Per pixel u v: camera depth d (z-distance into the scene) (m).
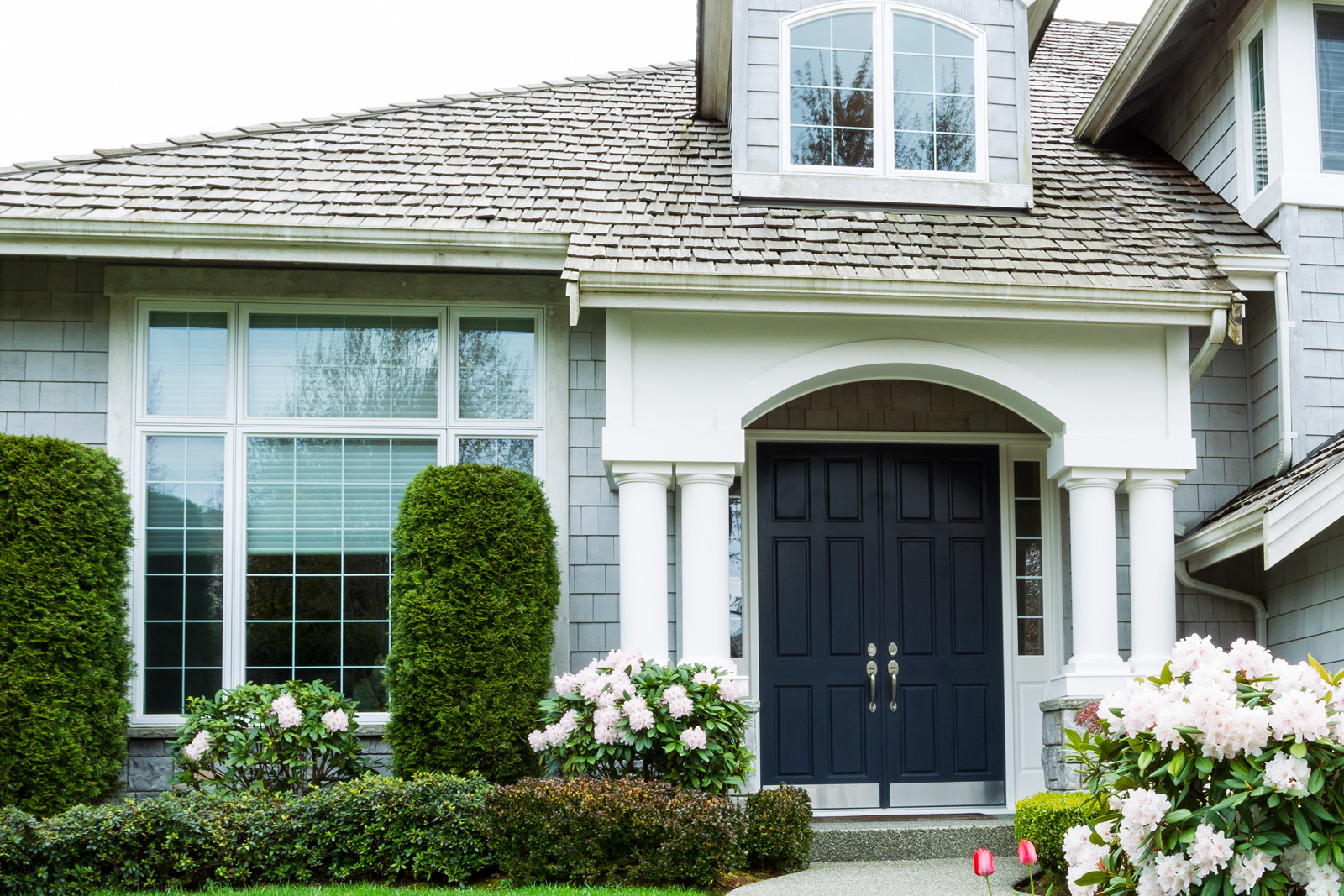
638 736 6.39
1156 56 9.10
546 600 7.13
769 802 6.52
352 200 7.70
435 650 6.82
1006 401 7.73
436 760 6.74
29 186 7.59
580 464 7.94
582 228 7.49
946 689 8.52
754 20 8.30
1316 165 8.20
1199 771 3.43
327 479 7.85
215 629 7.63
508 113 9.25
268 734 6.84
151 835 5.89
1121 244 7.88
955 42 8.50
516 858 5.98
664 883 5.84
